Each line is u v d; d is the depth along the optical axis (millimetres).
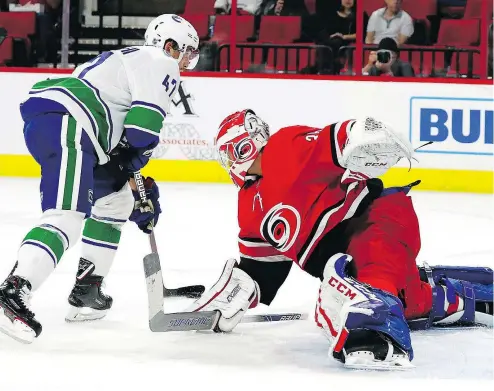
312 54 22594
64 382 6098
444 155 20359
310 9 22828
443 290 7746
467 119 20328
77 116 7375
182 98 20656
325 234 7332
